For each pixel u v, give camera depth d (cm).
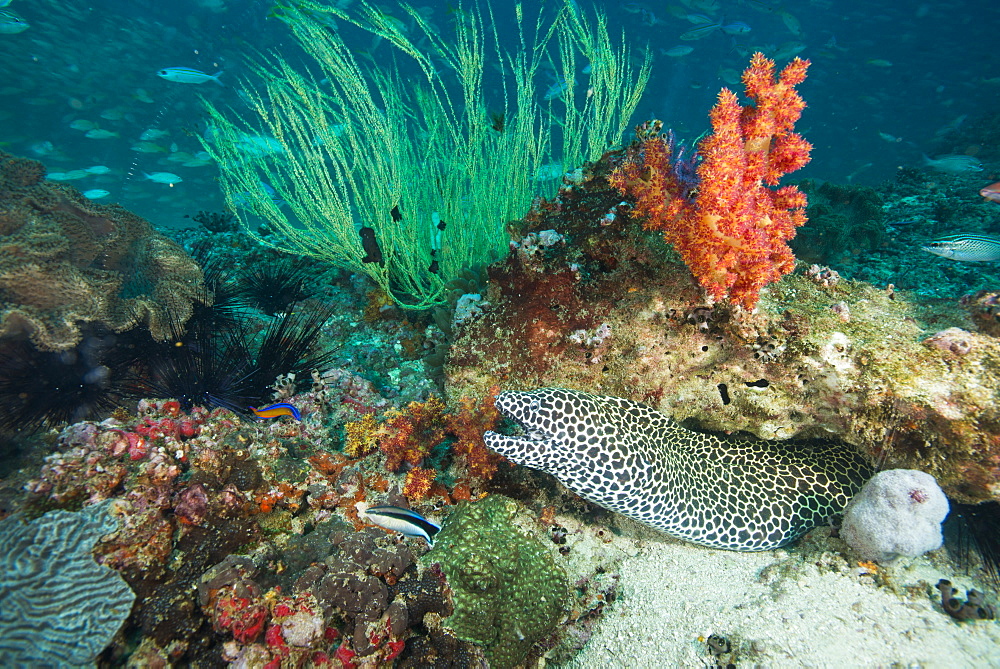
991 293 85
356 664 65
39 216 110
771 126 75
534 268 94
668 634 74
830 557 78
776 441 92
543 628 79
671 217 79
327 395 101
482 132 130
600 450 79
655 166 80
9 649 59
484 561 77
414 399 117
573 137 138
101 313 102
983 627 69
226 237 179
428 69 125
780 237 78
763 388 86
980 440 74
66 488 69
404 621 69
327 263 160
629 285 88
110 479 70
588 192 98
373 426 92
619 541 91
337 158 124
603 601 82
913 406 76
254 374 98
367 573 72
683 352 87
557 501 94
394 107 131
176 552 69
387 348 135
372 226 129
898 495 72
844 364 80
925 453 78
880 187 286
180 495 71
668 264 85
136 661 61
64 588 62
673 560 86
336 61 116
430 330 123
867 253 185
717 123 72
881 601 73
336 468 85
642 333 87
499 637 77
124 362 100
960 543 79
